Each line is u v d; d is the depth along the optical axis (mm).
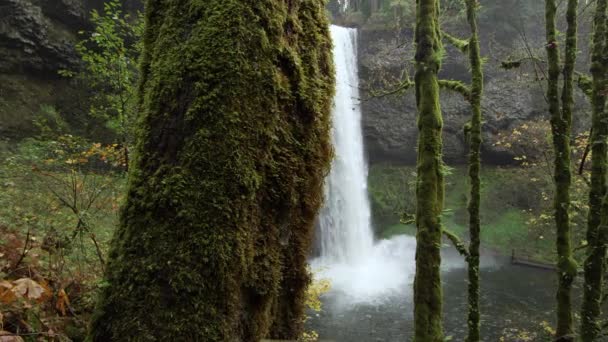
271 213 1565
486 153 18391
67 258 2979
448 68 17594
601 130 2971
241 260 1381
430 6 2211
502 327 9266
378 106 19828
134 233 1399
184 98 1419
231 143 1377
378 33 18484
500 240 15773
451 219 16906
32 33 11320
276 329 1795
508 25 15672
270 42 1523
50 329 1992
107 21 5605
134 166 1480
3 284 1879
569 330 3271
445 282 13047
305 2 1821
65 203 3365
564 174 3324
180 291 1306
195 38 1438
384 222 19000
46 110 10836
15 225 3463
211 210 1346
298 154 1666
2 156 7926
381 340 8945
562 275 3309
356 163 19266
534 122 15992
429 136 2162
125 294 1348
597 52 3006
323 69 1961
